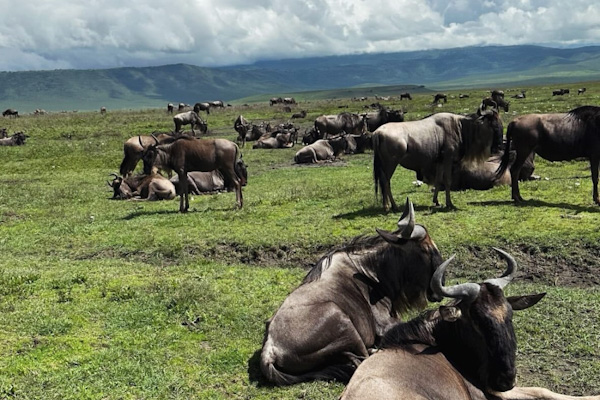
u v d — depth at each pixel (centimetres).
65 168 3189
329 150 3189
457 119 1520
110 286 1077
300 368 690
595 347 799
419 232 717
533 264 1180
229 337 854
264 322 900
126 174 2623
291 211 1678
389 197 1557
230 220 1623
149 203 2078
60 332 864
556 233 1270
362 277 738
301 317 688
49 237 1558
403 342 567
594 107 1496
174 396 688
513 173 1609
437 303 958
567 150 1527
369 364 525
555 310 927
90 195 2286
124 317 920
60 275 1166
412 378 506
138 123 5972
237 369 751
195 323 905
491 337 520
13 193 2334
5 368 738
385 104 8575
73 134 4859
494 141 1528
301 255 1318
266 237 1393
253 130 4512
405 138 1502
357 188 2014
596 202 1535
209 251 1374
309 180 2358
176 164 1788
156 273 1186
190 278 1127
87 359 775
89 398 681
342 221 1497
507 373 521
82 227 1656
